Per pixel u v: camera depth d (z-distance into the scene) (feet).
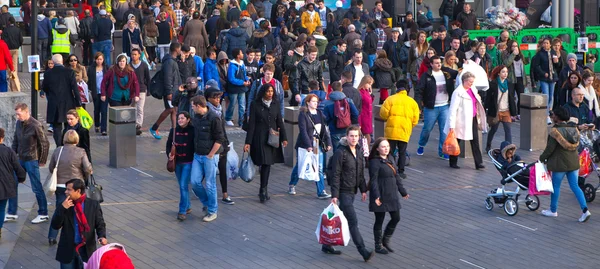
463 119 95.25
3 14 160.15
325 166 87.25
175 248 70.18
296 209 81.41
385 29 153.48
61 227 58.65
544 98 105.60
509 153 80.94
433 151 105.50
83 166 70.38
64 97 97.86
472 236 73.92
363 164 68.18
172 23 167.63
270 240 72.43
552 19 185.88
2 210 71.41
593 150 87.35
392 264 66.80
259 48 138.41
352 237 67.46
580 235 74.59
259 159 82.02
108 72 109.40
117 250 52.34
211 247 70.54
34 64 95.30
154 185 88.94
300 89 106.01
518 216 79.87
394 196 67.41
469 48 132.57
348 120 86.94
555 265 67.00
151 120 122.31
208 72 115.34
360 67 106.01
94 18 153.99
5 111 98.53
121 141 95.40
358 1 169.58
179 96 95.66
